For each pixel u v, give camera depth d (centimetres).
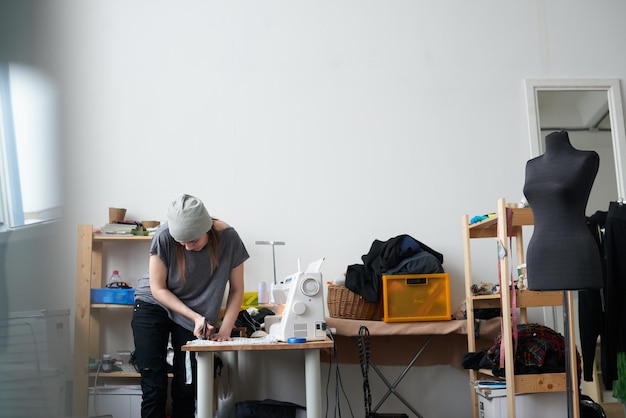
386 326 379
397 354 423
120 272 429
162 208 438
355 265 404
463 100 462
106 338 421
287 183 445
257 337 301
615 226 354
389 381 424
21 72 444
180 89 452
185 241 286
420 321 385
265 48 460
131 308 424
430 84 463
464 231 388
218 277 309
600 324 362
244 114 452
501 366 317
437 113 460
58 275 425
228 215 439
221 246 309
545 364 314
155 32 457
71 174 437
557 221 268
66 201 434
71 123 442
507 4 475
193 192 441
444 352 423
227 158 446
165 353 311
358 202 446
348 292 391
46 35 450
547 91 470
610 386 360
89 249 404
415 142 455
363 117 456
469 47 469
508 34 472
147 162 442
